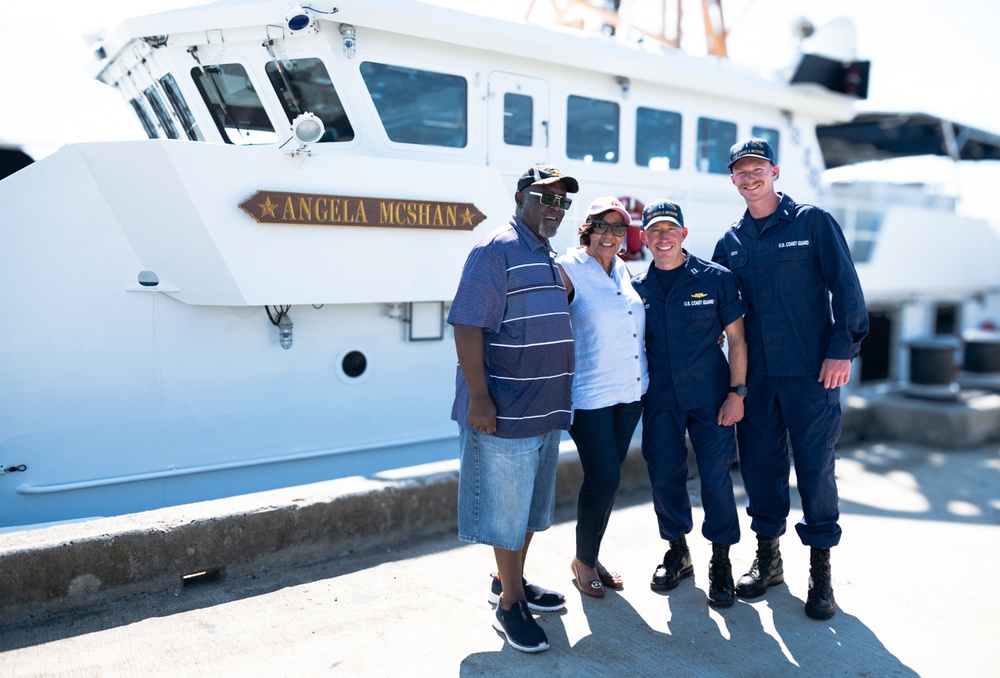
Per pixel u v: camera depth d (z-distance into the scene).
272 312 4.96
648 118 6.54
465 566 3.94
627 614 3.41
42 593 3.23
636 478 5.35
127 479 4.58
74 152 4.34
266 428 5.02
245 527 3.74
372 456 5.42
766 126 7.50
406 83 5.33
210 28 4.95
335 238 4.79
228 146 4.43
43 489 4.36
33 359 4.32
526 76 5.78
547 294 2.96
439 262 5.21
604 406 3.34
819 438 3.39
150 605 3.41
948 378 7.93
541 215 2.99
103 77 6.02
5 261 4.22
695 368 3.45
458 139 5.59
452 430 5.79
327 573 3.82
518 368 2.94
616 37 6.45
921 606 3.55
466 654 3.03
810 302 3.37
